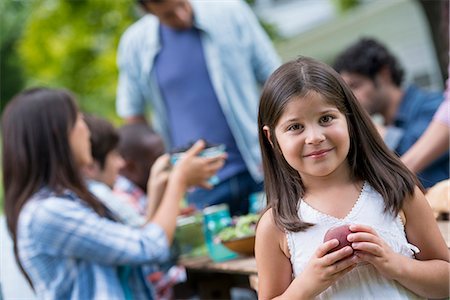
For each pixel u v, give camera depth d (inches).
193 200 137.2
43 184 111.5
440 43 224.4
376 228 67.6
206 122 139.3
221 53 139.0
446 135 108.5
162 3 135.3
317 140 66.0
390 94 136.3
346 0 446.6
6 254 116.1
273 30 436.5
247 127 138.9
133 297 114.0
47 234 108.2
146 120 158.6
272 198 71.3
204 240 119.0
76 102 116.0
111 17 398.9
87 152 115.4
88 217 109.5
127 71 151.5
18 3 525.3
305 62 69.7
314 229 68.2
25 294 114.2
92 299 108.9
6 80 534.0
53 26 408.8
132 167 149.5
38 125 111.4
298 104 66.6
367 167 69.7
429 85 374.6
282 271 70.7
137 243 109.7
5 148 112.6
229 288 121.7
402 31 385.1
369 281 66.9
